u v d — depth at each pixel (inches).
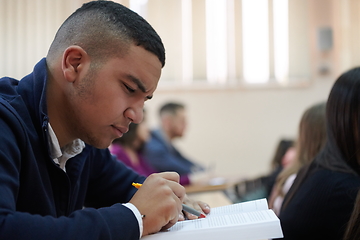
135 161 90.5
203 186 93.7
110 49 27.0
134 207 25.4
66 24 30.2
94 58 27.3
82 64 27.7
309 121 56.1
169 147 116.6
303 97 151.5
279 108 150.9
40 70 29.8
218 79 146.6
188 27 143.5
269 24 148.2
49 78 29.7
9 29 130.4
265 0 147.4
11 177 23.3
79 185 34.7
